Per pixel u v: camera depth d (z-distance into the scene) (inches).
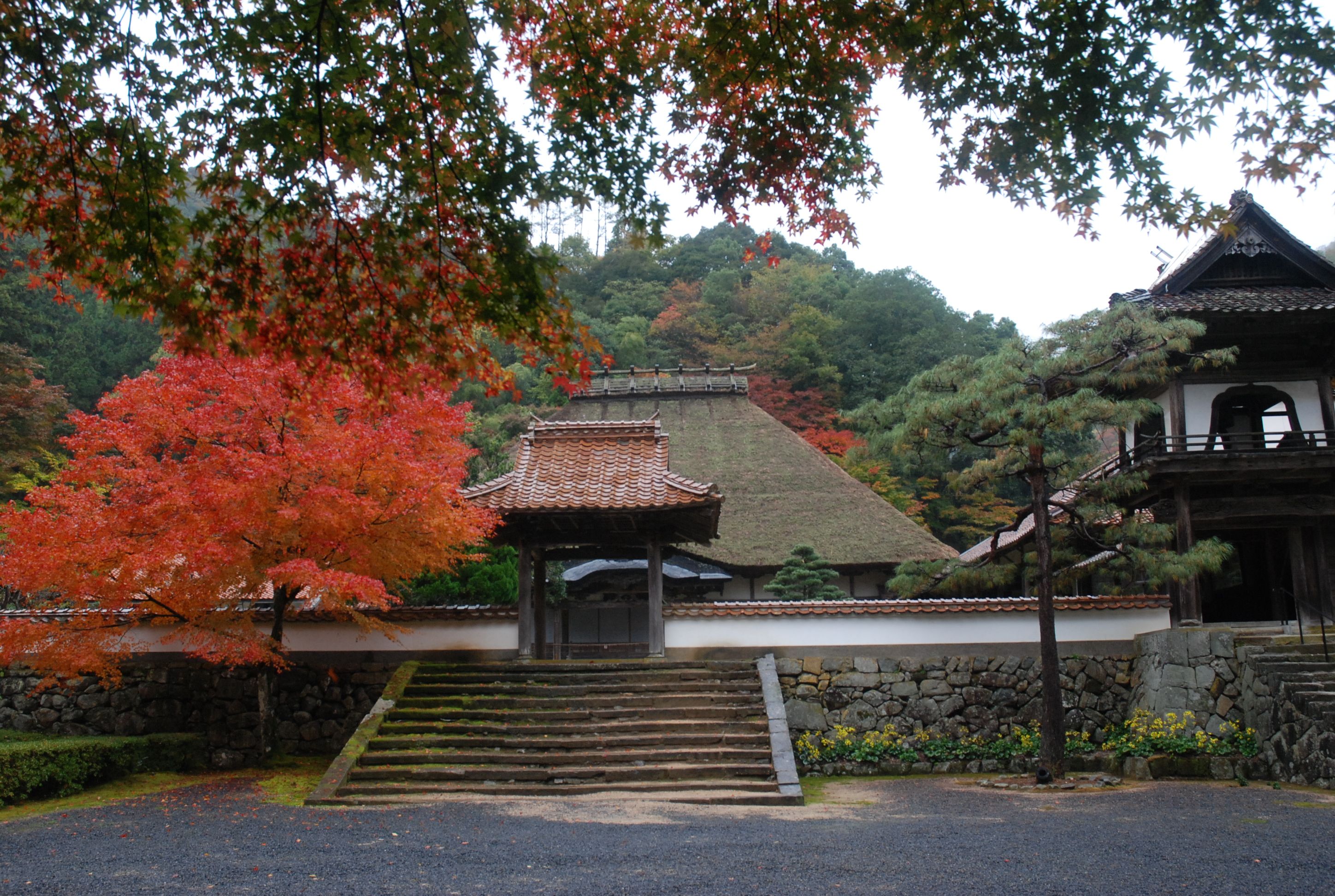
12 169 236.2
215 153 236.1
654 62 272.1
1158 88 244.7
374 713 471.8
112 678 534.3
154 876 255.8
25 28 223.1
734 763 434.0
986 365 503.8
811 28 261.4
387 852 286.5
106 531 427.8
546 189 259.1
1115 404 478.3
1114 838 310.8
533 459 573.3
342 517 445.7
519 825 337.4
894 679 548.7
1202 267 608.4
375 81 242.1
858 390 1770.4
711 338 1914.4
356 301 249.9
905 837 313.0
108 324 1523.1
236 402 446.9
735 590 875.4
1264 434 588.7
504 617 552.7
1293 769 463.5
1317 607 595.8
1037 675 551.8
